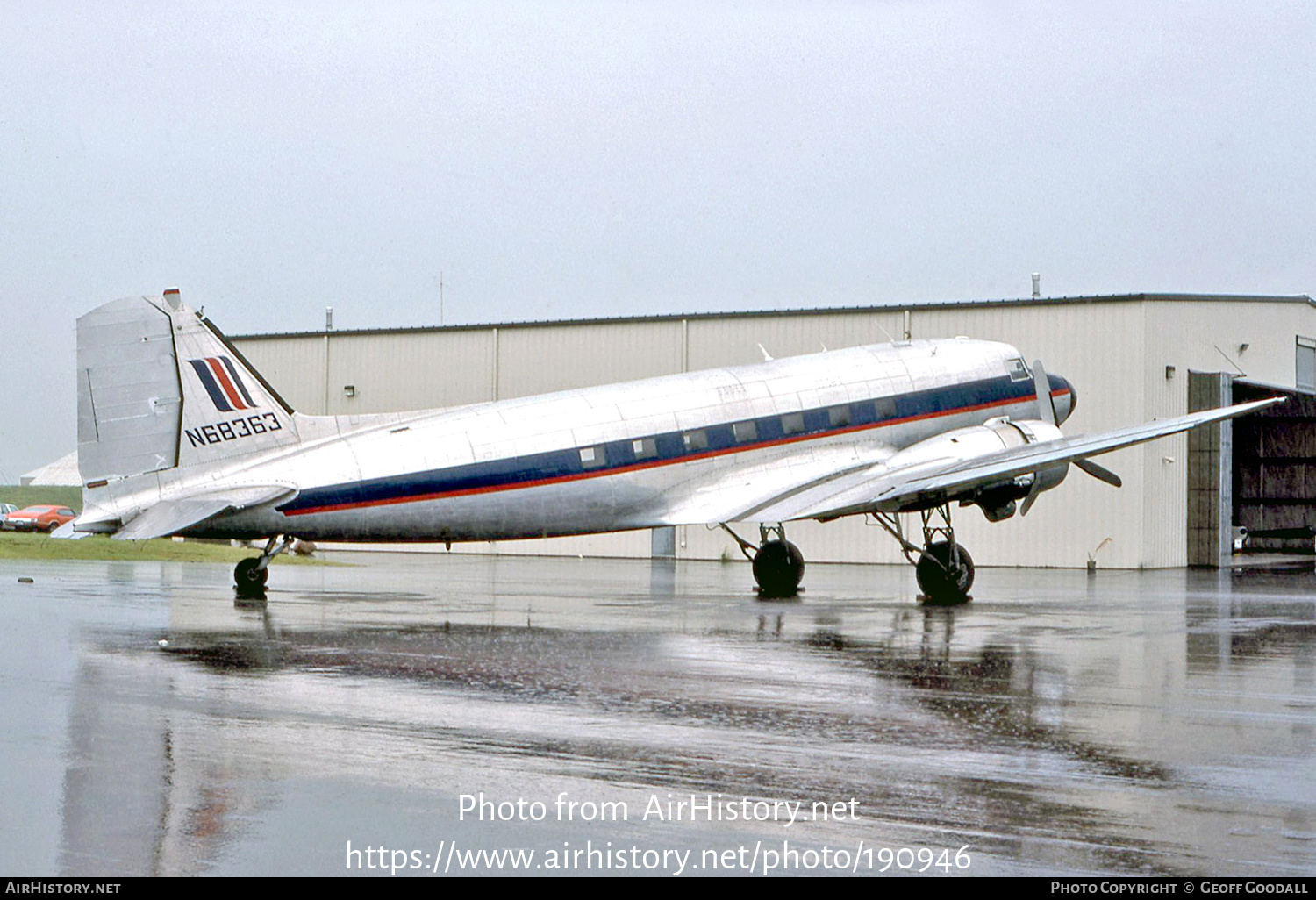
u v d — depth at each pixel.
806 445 24.66
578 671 13.42
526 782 8.62
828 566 42.56
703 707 11.31
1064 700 11.73
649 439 23.23
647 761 9.24
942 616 20.28
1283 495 62.78
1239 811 7.90
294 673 13.21
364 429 21.91
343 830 7.61
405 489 21.34
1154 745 9.77
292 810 7.98
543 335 48.41
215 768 8.99
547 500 22.41
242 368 21.34
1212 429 43.97
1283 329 49.25
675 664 14.00
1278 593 28.02
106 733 10.09
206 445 21.02
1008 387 26.77
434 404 50.09
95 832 7.52
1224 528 43.97
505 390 48.97
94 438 20.56
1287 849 7.16
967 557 23.42
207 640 15.94
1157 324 41.53
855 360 25.89
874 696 11.88
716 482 23.84
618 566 41.12
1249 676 13.30
